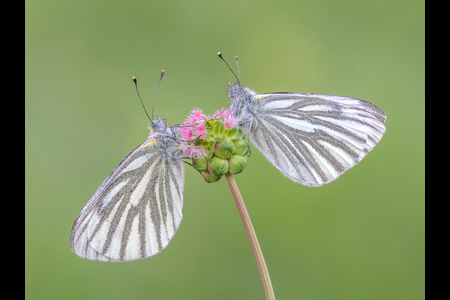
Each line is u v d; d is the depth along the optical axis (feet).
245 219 1.33
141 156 1.37
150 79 1.57
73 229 1.36
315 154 1.38
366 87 1.57
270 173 1.51
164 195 1.37
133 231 1.37
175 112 1.56
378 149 1.53
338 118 1.38
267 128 1.38
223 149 1.33
